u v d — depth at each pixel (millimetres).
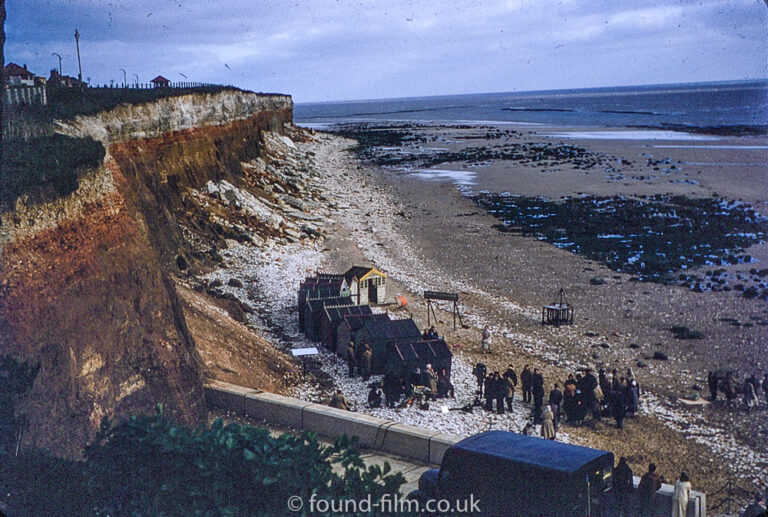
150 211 41906
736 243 54219
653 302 41500
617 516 13328
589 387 25969
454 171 96188
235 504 9539
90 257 19562
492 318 39344
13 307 15977
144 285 21531
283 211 61469
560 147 122750
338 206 69188
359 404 26594
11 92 31906
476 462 11469
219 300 36594
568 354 33719
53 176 19609
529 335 36594
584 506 10836
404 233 60312
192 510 9594
